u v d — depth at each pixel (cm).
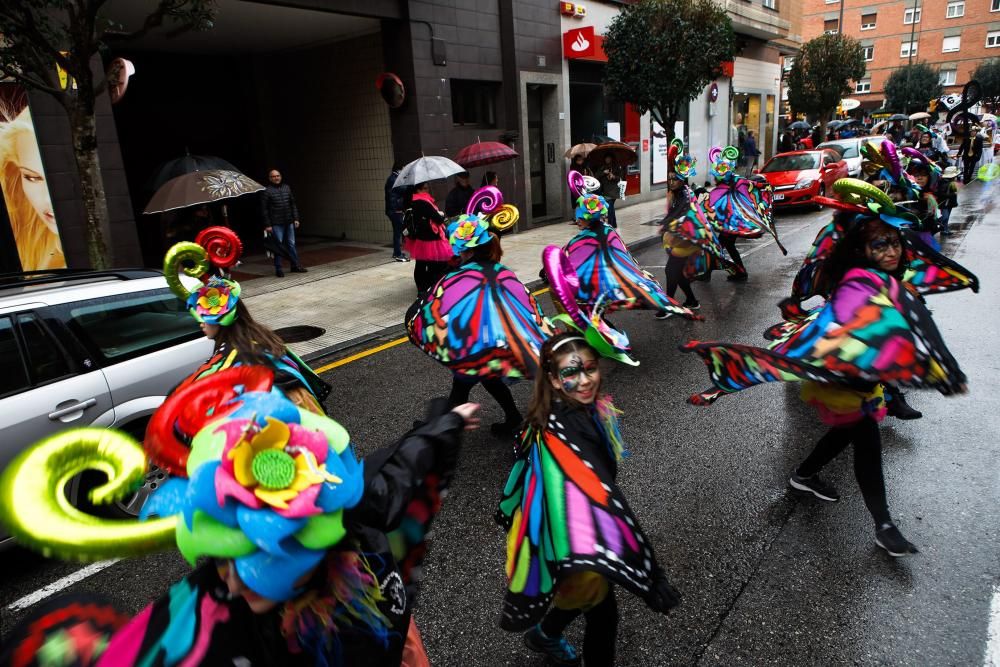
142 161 1434
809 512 397
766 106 2897
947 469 438
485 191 483
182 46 1401
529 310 487
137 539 130
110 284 418
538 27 1555
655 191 2114
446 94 1364
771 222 999
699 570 349
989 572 335
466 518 408
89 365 389
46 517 123
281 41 1430
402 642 168
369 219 1527
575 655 280
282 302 994
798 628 305
